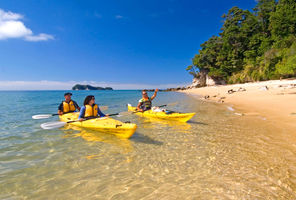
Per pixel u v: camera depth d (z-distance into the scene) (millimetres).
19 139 5191
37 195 2619
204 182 2906
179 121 7574
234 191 2643
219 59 52906
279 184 2770
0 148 4457
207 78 63438
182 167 3441
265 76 35719
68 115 7488
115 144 4770
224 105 12977
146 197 2553
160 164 3578
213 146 4531
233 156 3871
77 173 3240
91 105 6520
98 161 3727
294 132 5270
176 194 2607
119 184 2893
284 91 16016
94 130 6016
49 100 23719
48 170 3344
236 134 5500
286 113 7879
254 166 3383
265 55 36844
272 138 4914
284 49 32719
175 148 4449
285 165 3357
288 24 37250
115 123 5555
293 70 28141
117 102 19203
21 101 21547
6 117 9055
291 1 37656
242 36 48344
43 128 6395
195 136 5438
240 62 49188
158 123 7398
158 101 18688
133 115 9445
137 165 3541
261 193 2568
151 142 4934
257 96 15773
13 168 3412
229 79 51000
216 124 6949
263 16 47938
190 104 14523
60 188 2791
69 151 4270
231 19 55156
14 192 2684
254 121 7137
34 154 4086
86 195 2619
